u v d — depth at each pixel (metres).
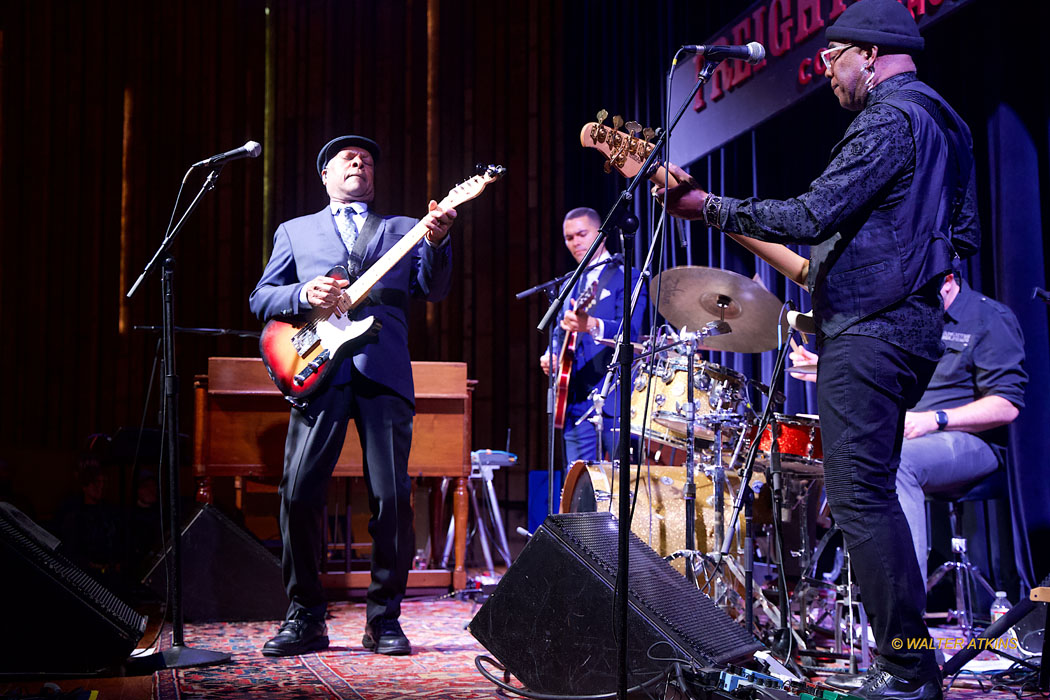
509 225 7.61
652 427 3.39
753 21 5.02
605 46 6.90
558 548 2.33
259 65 8.02
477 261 7.60
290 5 8.05
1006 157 3.70
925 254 2.09
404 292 3.19
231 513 4.34
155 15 8.07
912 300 2.11
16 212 7.95
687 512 3.04
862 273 2.11
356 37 7.98
